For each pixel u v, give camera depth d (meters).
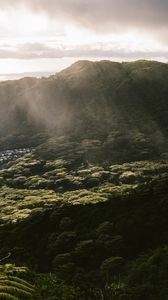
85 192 184.88
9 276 36.34
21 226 91.62
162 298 40.50
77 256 66.56
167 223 67.00
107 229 72.38
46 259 72.94
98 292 39.69
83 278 52.66
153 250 59.62
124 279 50.56
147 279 46.31
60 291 37.16
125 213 76.50
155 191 81.38
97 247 67.38
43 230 85.44
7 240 87.25
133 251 64.00
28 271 41.31
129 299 40.72
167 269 47.38
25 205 171.25
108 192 183.00
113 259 58.69
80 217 84.62
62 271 60.53
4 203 183.88
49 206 160.12
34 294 33.97
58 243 75.62
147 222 68.88
